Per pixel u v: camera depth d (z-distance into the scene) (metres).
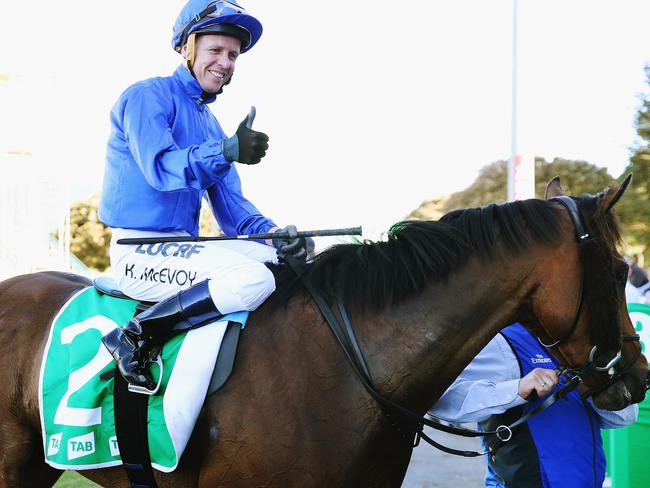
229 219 2.57
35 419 2.18
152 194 2.17
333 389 1.92
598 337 1.96
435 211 19.73
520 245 1.98
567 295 1.96
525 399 2.09
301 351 1.95
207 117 2.40
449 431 2.01
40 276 2.51
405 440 2.00
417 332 1.97
